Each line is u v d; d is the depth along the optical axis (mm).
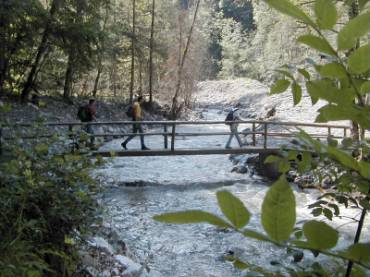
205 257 5500
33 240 2895
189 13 24844
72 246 3236
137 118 10039
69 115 16891
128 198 7984
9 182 2803
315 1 540
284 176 472
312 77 702
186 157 11867
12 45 14578
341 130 13492
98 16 15828
